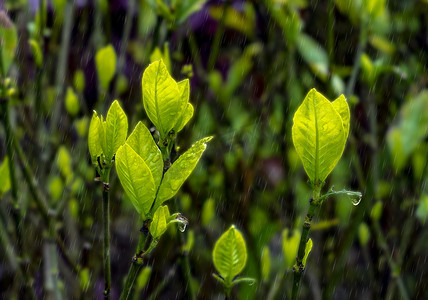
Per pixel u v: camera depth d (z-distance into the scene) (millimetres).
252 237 1190
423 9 1287
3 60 866
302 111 689
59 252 1218
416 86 1285
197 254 1300
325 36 1300
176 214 691
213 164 1287
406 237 1191
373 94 1165
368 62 1063
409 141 1093
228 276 738
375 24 1244
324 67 1136
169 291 1277
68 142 1251
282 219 1245
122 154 676
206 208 1113
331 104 685
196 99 1139
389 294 1152
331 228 1218
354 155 1152
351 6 1201
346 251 1087
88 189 1202
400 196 1285
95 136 704
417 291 1350
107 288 720
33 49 1070
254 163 1258
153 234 691
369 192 1060
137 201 688
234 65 1388
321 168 697
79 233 1217
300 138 694
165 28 1075
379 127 1244
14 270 1221
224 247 731
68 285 1247
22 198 1170
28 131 1167
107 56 924
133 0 1234
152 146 692
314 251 1303
